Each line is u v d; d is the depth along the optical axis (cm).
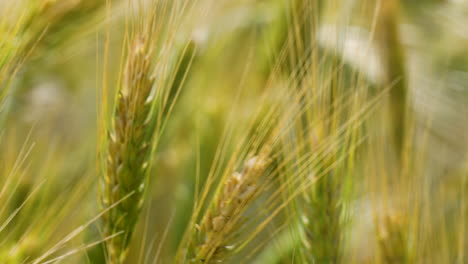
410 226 52
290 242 54
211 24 61
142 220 59
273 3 63
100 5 54
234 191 47
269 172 49
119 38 61
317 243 51
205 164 58
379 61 59
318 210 51
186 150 61
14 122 56
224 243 48
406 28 84
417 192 52
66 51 54
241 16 66
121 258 49
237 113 58
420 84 74
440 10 88
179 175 60
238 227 48
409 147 53
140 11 48
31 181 53
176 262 49
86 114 61
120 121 48
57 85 61
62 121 60
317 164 51
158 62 49
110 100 57
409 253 52
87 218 53
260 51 60
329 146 51
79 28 54
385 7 59
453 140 69
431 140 67
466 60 81
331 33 53
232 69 63
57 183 55
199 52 57
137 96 48
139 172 49
